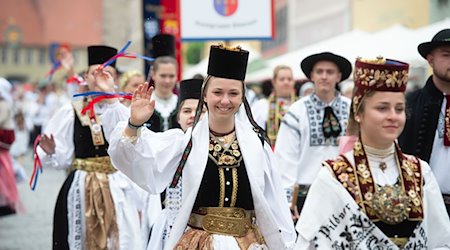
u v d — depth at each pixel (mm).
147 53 11742
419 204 3830
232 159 4523
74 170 6836
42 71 74688
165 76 7586
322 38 25672
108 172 6789
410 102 5723
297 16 28828
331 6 24688
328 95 6871
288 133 6828
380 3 20766
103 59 6754
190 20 8609
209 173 4492
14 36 72125
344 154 3926
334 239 3771
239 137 4598
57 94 26938
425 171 3975
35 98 29781
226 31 8633
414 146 5582
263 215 4527
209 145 4539
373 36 14555
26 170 20156
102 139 6734
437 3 17969
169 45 8508
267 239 4582
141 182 4395
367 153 3895
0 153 10539
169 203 4645
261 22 8641
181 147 4527
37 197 14680
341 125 6852
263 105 9000
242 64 4500
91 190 6680
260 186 4547
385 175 3879
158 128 7543
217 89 4480
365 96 3852
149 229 6555
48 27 71000
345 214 3779
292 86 9000
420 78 16688
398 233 3803
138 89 4254
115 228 6656
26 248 9391
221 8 8617
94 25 62938
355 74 3943
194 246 4426
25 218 11969
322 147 6816
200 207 4523
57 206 6773
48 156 6828
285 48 30875
